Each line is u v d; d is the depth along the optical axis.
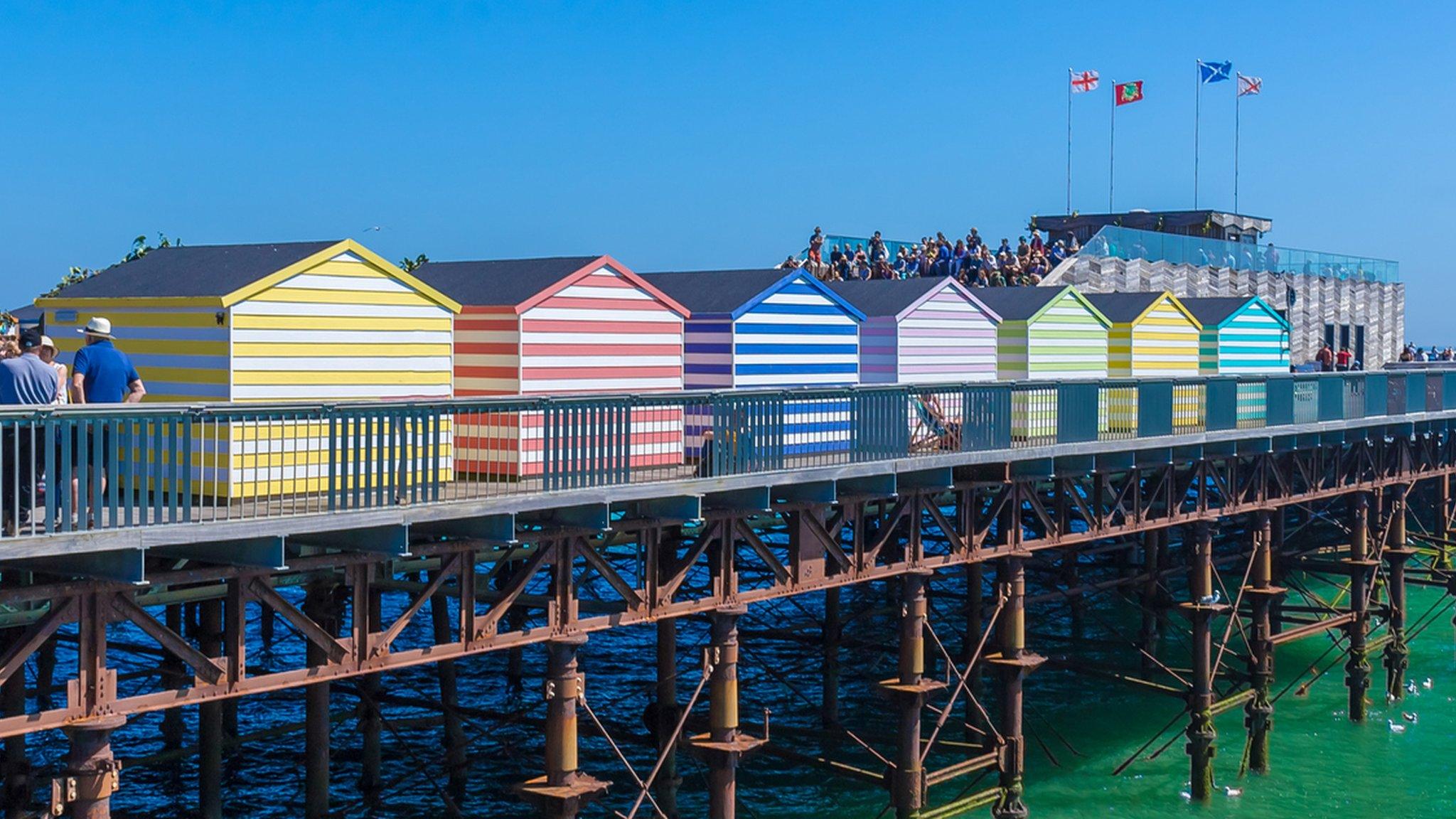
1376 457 36.94
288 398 18.09
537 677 32.81
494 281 21.95
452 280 22.59
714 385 25.48
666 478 18.38
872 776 22.59
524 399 16.17
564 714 17.44
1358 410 35.53
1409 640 37.50
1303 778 28.98
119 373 15.50
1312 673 37.19
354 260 18.75
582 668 33.69
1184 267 56.47
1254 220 76.31
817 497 20.69
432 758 26.95
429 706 23.22
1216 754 30.23
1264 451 31.23
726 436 18.89
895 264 43.84
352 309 18.77
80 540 12.24
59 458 14.84
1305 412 33.09
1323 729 32.53
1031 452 24.16
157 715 29.55
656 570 18.75
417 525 16.66
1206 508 29.95
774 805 25.58
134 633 34.12
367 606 15.45
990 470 24.38
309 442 17.19
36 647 12.76
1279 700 34.75
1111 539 42.25
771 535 42.97
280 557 13.74
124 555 12.82
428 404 15.18
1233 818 26.56
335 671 15.12
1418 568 41.62
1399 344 74.31
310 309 18.34
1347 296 68.50
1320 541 43.53
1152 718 32.19
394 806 24.45
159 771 26.02
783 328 26.34
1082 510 26.83
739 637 28.64
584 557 18.92
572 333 21.62
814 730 23.58
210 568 13.84
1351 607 35.41
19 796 18.77
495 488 16.80
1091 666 28.91
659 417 22.17
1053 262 51.53
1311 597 37.56
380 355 19.06
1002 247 48.53
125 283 19.42
